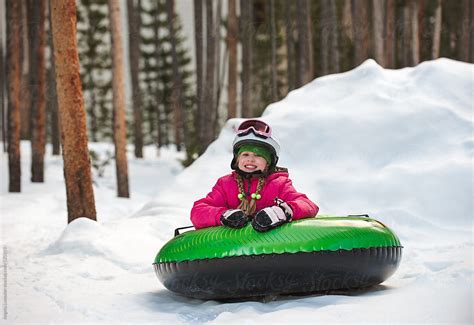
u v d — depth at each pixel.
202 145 22.52
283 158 11.03
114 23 18.11
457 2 35.44
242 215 5.04
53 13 9.88
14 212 14.20
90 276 6.72
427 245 8.14
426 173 9.92
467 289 4.60
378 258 5.00
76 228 8.48
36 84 18.83
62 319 4.51
